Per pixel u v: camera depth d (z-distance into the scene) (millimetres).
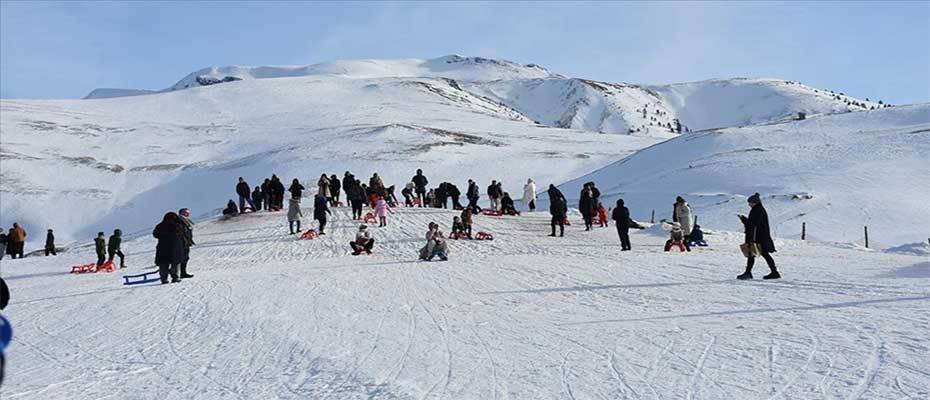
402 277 17609
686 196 51031
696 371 7605
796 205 44750
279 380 8188
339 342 9953
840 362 7578
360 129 113938
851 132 69812
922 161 52625
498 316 11695
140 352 10250
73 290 18094
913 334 8594
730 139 74188
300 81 188500
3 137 105188
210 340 10789
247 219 35969
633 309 11812
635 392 6961
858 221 40844
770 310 10914
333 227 32000
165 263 18047
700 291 13391
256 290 15852
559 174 87438
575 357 8500
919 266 15289
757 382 7066
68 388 8383
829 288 12828
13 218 70938
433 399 7020
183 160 98938
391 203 39531
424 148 95062
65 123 121750
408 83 196875
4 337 3221
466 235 27859
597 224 32406
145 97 163125
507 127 136000
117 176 87562
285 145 102812
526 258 21578
